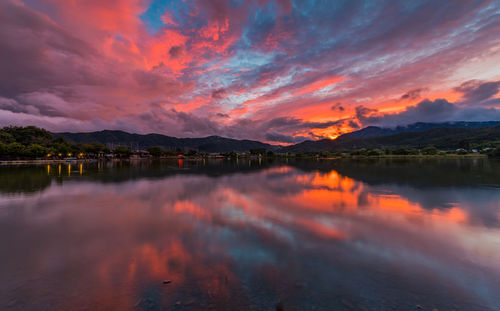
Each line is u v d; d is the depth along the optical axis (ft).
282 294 18.53
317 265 23.30
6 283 20.40
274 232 33.09
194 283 20.15
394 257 25.05
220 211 45.19
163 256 25.52
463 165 176.96
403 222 37.50
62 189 72.54
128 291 19.06
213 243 29.19
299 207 48.06
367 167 168.35
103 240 30.37
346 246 28.02
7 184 82.69
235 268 22.74
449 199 54.85
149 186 79.36
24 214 43.29
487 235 31.48
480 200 53.57
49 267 23.25
